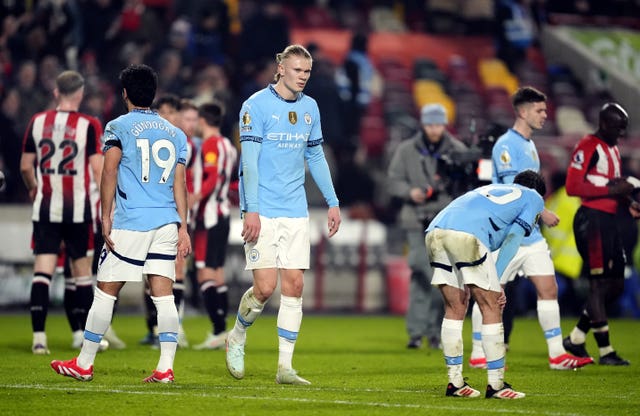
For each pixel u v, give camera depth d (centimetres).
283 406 2231
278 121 2648
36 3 6719
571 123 8219
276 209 2655
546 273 3159
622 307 5994
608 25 9281
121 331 4562
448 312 2478
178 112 3634
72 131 3397
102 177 2533
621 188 3306
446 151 3909
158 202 2569
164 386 2548
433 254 2475
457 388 2442
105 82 6450
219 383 2658
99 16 6894
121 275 2542
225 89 6606
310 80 6912
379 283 6150
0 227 5509
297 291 2672
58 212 3400
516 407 2259
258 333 4597
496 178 3222
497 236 2445
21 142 5912
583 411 2231
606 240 3356
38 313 3397
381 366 3244
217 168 3694
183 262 3772
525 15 9106
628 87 8500
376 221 6531
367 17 9475
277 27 7425
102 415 2091
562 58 9012
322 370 3102
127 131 2539
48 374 2788
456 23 9369
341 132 6931
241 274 5800
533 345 4200
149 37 6938
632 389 2662
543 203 2472
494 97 8500
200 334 4500
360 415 2123
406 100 8112
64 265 3631
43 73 6159
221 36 7381
